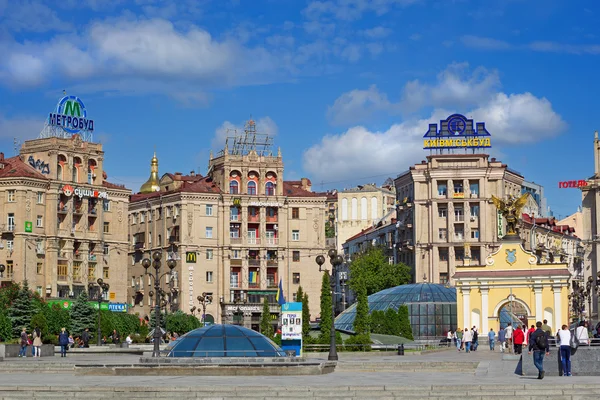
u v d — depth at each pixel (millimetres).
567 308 90875
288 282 151875
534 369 48938
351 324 111125
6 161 136875
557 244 191000
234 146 156750
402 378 47875
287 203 153250
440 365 59062
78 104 140000
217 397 40219
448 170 156000
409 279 155000
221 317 147250
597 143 149375
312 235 154000
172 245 147750
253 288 149750
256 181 152625
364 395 40438
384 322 98062
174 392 40875
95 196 137375
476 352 82375
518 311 116438
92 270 137125
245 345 56062
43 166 134000
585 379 45094
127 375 51281
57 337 97375
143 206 157875
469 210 155125
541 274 91625
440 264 155750
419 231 157375
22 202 129125
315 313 152500
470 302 93438
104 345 97562
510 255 93062
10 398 40656
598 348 48312
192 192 148125
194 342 56250
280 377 49125
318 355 75000
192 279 146500
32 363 59969
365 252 168125
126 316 119812
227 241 149125
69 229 134000
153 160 188375
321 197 155000
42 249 131250
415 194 158500
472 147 158000
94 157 139375
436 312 110625
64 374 54938
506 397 40125
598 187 147125
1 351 74438
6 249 129125
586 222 149625
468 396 40219
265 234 151500
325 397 40250
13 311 106688
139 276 158250
